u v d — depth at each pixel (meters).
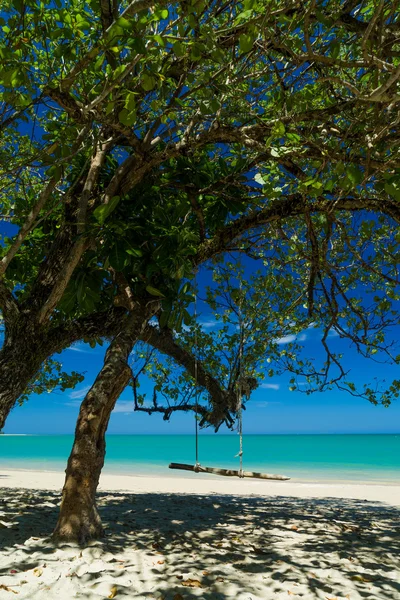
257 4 4.44
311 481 24.12
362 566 5.46
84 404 6.04
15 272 7.94
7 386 6.04
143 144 6.11
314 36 5.17
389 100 4.02
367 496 16.16
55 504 9.05
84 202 6.14
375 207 6.38
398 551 6.27
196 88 5.12
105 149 6.63
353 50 5.19
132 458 42.00
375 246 8.30
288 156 5.32
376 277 8.76
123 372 6.29
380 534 7.48
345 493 17.03
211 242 7.64
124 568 4.79
